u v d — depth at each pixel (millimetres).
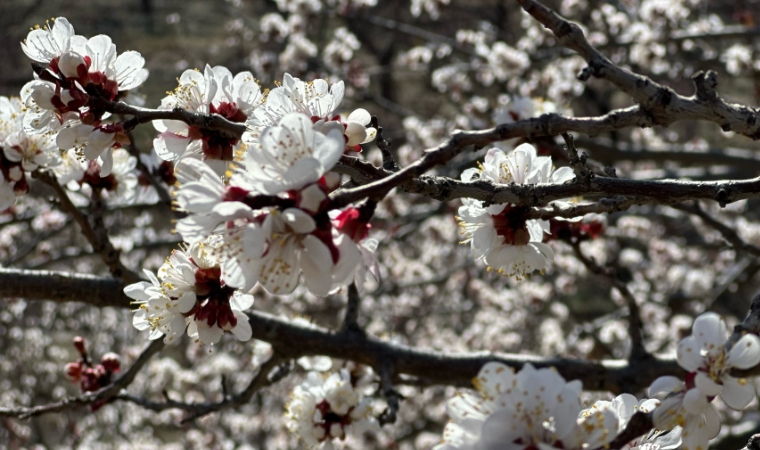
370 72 8750
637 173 7551
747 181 1905
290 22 8938
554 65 7840
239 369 8320
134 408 8680
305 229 1342
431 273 9273
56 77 2008
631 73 1833
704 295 7008
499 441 1399
